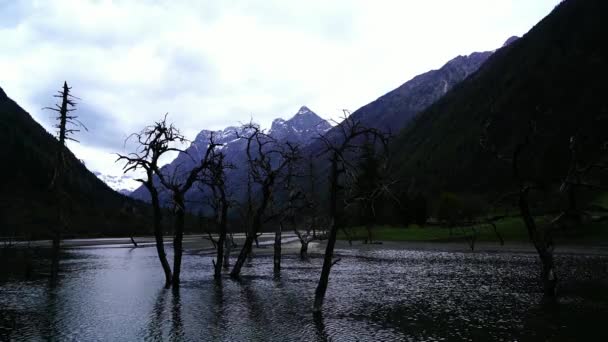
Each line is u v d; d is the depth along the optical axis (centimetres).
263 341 2073
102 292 3453
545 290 3188
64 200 4078
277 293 3375
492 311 2670
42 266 5538
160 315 2630
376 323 2395
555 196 6531
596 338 2036
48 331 2273
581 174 3203
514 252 6794
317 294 2650
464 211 10531
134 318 2556
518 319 2448
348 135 2547
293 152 4022
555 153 12694
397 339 2077
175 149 3475
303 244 6481
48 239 12694
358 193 2528
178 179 3750
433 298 3133
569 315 2523
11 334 2217
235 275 4216
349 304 2931
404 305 2891
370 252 7281
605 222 7625
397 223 11938
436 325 2339
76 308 2848
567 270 4444
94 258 6825
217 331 2259
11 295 3341
